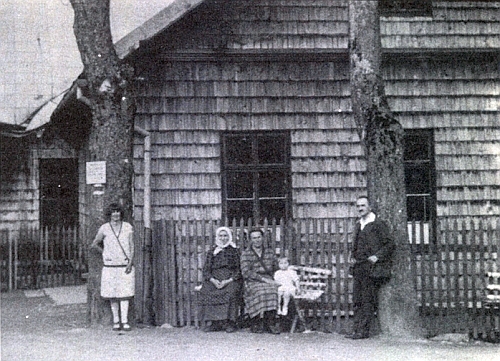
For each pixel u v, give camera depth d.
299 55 13.60
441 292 11.29
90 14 10.70
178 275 11.41
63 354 8.76
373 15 10.54
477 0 14.30
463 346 9.85
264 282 10.80
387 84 13.96
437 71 14.11
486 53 14.11
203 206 13.37
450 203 13.98
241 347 9.33
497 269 11.30
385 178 10.44
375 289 10.47
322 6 13.84
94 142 10.95
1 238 17.19
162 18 12.91
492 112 14.19
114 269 10.55
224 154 13.49
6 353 8.84
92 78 10.77
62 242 17.52
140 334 10.33
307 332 10.79
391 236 10.18
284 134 13.64
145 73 13.29
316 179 13.66
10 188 18.98
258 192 13.59
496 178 14.10
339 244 11.35
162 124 13.34
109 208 10.78
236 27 13.55
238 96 13.57
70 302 14.16
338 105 13.78
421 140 14.10
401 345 9.62
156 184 13.26
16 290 16.91
